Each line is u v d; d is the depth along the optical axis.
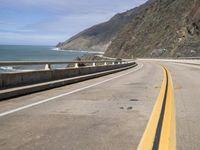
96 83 18.67
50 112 9.06
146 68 40.91
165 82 18.56
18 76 13.88
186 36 103.81
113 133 6.68
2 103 10.73
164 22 137.00
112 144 5.86
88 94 13.22
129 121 7.82
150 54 124.56
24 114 8.77
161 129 6.93
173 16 132.88
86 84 18.06
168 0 150.12
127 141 6.05
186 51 97.25
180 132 6.75
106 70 29.48
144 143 5.87
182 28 109.50
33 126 7.34
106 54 180.25
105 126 7.32
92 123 7.63
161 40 125.81
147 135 6.44
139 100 11.36
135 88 15.60
